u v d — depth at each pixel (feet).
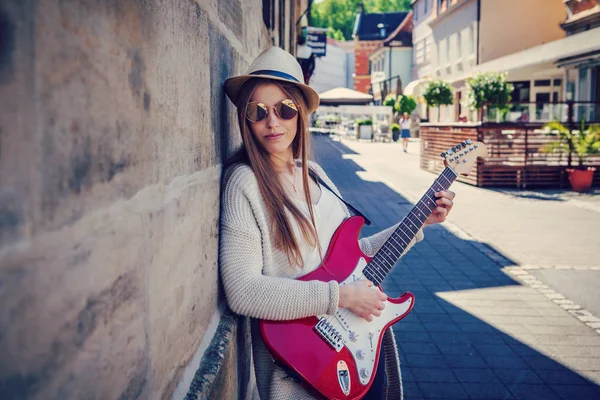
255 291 5.83
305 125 6.77
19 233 2.04
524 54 72.95
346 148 94.07
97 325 2.75
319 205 6.95
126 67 3.12
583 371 12.80
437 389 12.01
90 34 2.62
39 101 2.16
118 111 3.00
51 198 2.26
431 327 15.44
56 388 2.34
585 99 66.23
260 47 12.32
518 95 82.12
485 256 23.26
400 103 117.08
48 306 2.26
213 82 5.91
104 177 2.81
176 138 4.25
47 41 2.22
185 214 4.54
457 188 44.70
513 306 17.11
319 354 6.04
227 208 6.15
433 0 121.70
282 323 6.01
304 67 55.06
